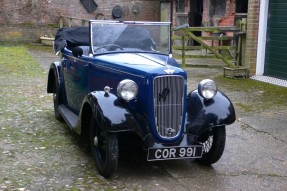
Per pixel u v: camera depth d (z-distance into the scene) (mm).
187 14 19328
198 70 13562
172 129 5125
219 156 5457
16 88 10336
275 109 8664
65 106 7316
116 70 5504
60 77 7414
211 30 12344
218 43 16375
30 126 7125
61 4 21859
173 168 5516
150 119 5055
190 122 5301
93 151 5336
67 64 7031
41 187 4707
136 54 6023
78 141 6402
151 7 22812
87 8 22094
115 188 4781
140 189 4789
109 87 5391
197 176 5254
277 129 7348
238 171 5469
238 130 7312
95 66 5914
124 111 4949
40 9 21641
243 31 12211
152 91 5023
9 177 4953
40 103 8859
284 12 11344
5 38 21406
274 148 6430
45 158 5652
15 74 12320
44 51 18578
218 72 13148
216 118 5254
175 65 5617
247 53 12211
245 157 6004
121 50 6145
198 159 5785
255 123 7695
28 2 21422
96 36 6148
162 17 21766
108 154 4910
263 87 10773
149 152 4980
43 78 11828
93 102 5062
